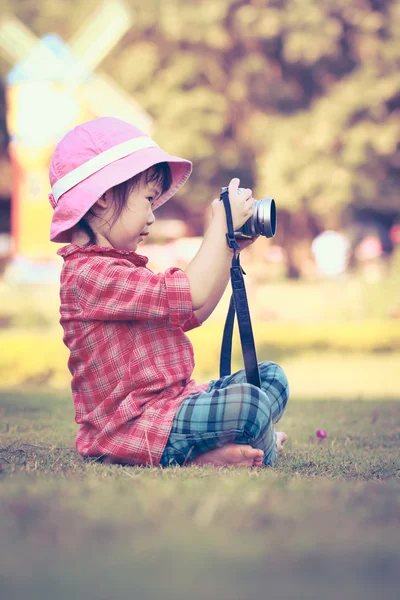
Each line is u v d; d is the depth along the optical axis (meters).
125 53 23.28
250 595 1.07
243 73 23.08
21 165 18.98
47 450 2.97
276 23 22.16
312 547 1.31
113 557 1.24
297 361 10.44
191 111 22.45
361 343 11.35
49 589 1.09
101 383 2.70
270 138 22.80
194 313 2.82
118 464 2.63
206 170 23.55
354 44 23.42
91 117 18.75
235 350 9.84
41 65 18.30
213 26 22.27
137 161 2.84
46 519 1.49
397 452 3.16
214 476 2.17
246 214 2.78
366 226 27.52
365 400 5.75
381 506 1.65
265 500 1.67
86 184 2.80
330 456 2.98
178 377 2.71
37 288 17.20
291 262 26.30
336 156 22.72
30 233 19.12
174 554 1.26
